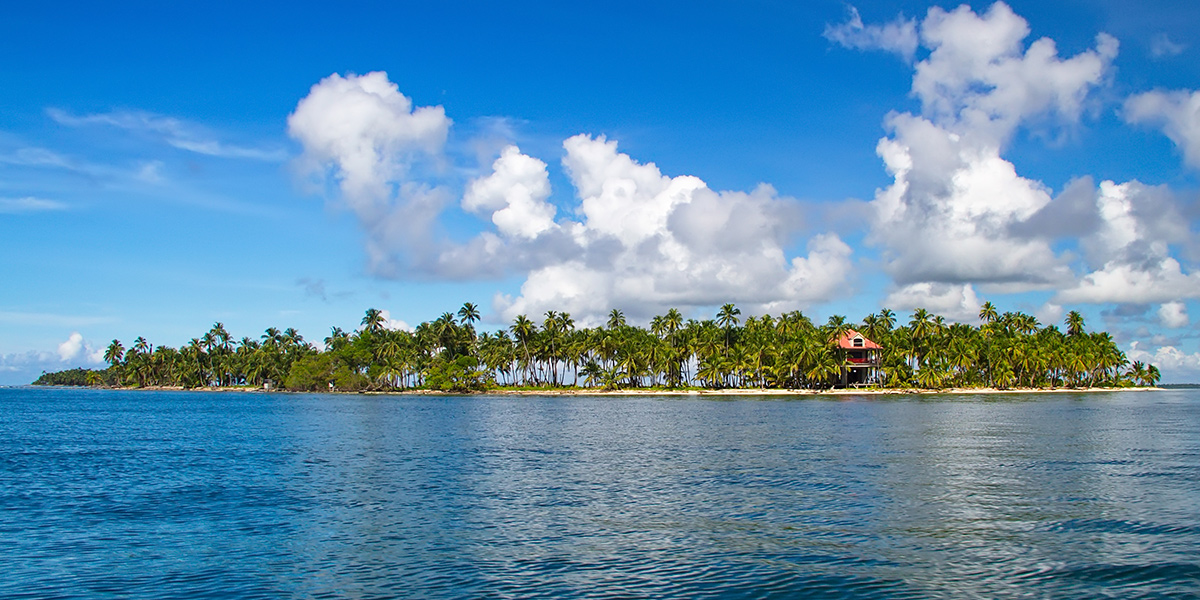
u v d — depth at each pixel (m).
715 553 26.03
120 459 54.69
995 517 31.69
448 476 44.88
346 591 22.16
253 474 45.97
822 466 48.06
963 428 78.81
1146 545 26.94
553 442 66.44
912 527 29.88
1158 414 105.12
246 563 25.17
